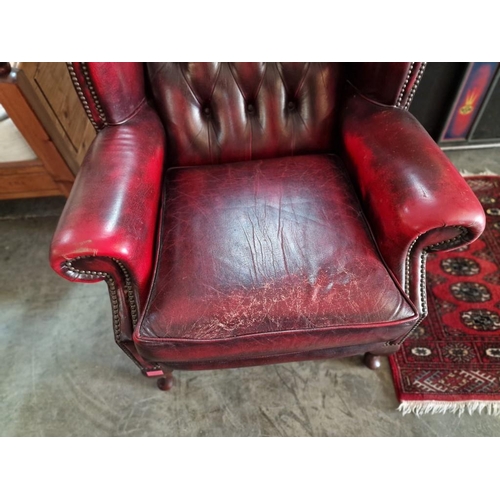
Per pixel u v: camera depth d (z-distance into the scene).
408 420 1.08
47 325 1.31
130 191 0.83
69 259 0.72
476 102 1.59
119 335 0.90
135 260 0.78
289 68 1.05
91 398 1.16
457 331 1.22
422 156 0.84
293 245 0.89
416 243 0.81
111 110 0.96
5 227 1.60
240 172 1.08
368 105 1.03
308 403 1.12
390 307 0.84
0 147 1.32
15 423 1.12
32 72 1.18
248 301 0.82
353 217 0.95
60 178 1.42
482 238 1.44
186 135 1.09
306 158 1.11
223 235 0.92
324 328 0.82
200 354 0.84
